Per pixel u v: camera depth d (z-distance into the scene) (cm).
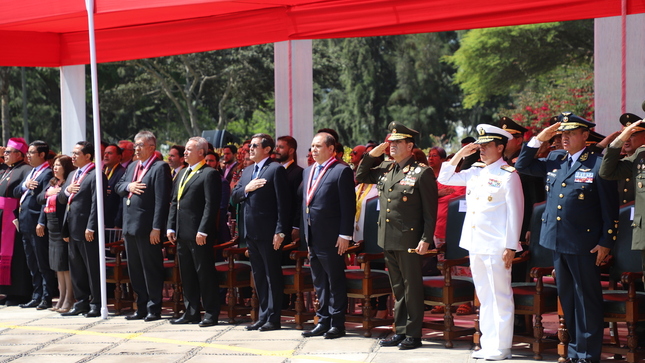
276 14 797
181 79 3216
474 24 703
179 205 682
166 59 2856
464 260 573
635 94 634
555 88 2866
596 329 496
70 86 927
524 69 2875
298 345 591
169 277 731
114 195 820
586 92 2516
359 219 682
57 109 3094
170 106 3250
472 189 542
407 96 3656
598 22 648
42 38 909
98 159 716
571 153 509
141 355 570
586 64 2788
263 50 2883
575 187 498
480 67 2939
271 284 653
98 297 748
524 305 530
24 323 717
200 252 676
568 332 513
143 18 826
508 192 519
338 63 3222
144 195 711
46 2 759
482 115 3716
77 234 740
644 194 472
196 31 844
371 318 623
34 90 3027
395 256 575
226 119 3334
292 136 795
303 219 659
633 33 633
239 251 693
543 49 2812
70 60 917
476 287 539
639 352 495
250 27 813
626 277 490
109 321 719
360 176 605
